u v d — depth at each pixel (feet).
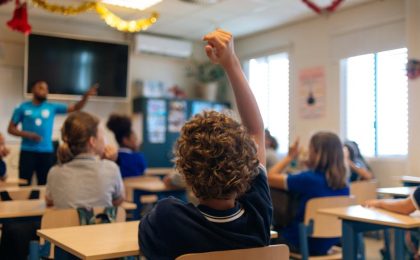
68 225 6.21
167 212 3.51
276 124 21.74
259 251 3.62
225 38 3.92
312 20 19.65
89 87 20.16
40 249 5.91
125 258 5.24
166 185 11.51
